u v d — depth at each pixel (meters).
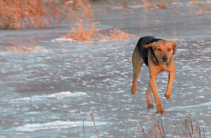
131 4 40.59
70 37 20.52
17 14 25.64
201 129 7.16
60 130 7.34
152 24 25.58
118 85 11.11
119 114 8.38
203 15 29.81
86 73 12.78
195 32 21.09
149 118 8.02
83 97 9.93
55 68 13.70
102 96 9.98
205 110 8.45
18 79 12.23
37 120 8.09
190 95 9.73
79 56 15.77
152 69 8.68
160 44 8.41
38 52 16.92
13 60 15.34
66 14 29.16
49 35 22.11
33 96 10.16
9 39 20.91
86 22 28.08
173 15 30.78
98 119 8.02
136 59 10.03
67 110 8.80
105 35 21.23
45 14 26.58
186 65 13.24
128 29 23.50
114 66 13.71
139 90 10.52
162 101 9.33
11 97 10.15
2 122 7.99
